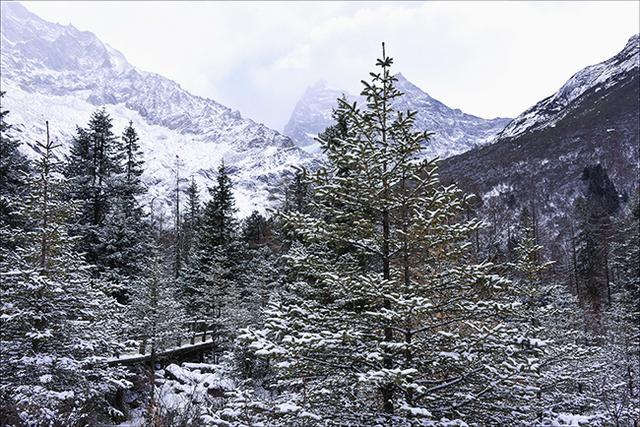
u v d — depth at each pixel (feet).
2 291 42.14
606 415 34.09
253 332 25.25
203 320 99.25
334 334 24.81
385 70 29.68
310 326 26.20
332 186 28.68
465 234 27.84
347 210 30.35
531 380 27.30
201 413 25.26
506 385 25.85
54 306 43.60
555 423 24.61
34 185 47.85
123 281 83.41
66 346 43.11
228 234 115.14
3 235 49.85
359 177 28.50
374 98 29.48
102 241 89.25
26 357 39.37
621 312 92.48
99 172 96.99
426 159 28.45
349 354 26.35
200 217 127.13
